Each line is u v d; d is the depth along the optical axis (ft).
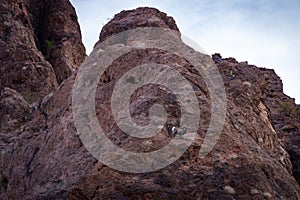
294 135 40.83
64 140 31.63
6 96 45.73
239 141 27.48
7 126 42.96
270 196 24.31
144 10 43.09
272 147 32.71
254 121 32.58
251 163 25.57
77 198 23.71
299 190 27.35
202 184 23.84
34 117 40.19
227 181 24.22
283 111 45.70
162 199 23.07
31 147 35.32
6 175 36.04
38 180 31.07
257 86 37.04
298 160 37.04
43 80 58.49
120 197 23.08
